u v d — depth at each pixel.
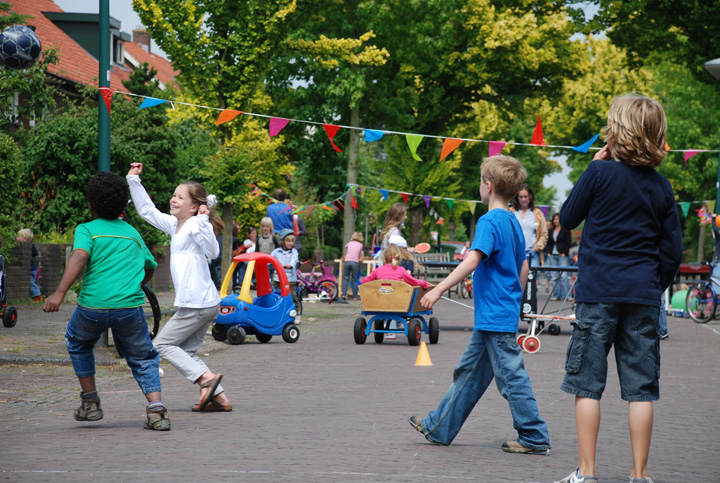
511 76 38.16
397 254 13.37
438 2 32.12
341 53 22.44
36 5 40.53
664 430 6.63
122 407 7.37
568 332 15.66
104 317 6.27
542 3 29.53
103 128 11.24
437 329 13.34
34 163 22.48
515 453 5.64
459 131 46.81
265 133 27.70
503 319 5.62
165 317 15.92
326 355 11.62
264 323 13.05
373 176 44.72
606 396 8.40
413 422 5.96
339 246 50.50
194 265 7.22
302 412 7.21
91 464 5.13
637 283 4.62
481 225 5.61
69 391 8.13
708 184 45.97
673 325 17.95
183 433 6.22
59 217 22.62
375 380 9.19
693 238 51.41
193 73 17.88
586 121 50.38
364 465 5.18
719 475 5.12
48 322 14.17
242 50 17.81
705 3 24.22
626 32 25.94
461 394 5.82
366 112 32.81
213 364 10.62
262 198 28.42
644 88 48.12
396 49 32.53
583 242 4.79
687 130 44.59
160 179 25.34
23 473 4.87
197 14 17.69
